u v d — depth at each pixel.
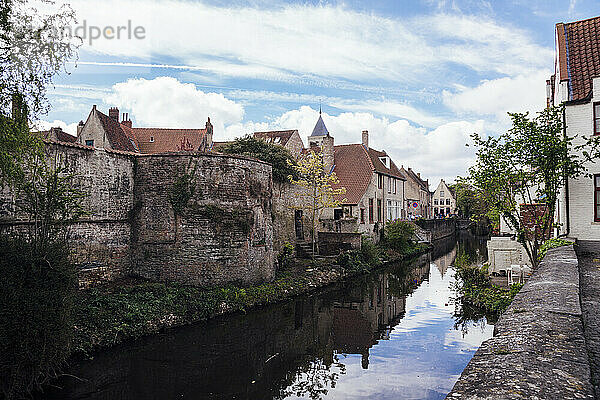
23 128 8.09
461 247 38.50
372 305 15.79
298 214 24.08
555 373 2.10
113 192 13.32
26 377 7.25
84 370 8.67
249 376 8.78
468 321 13.34
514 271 15.46
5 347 6.88
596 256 9.21
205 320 12.19
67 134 29.16
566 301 3.53
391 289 18.83
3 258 7.20
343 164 33.28
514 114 10.92
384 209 35.50
